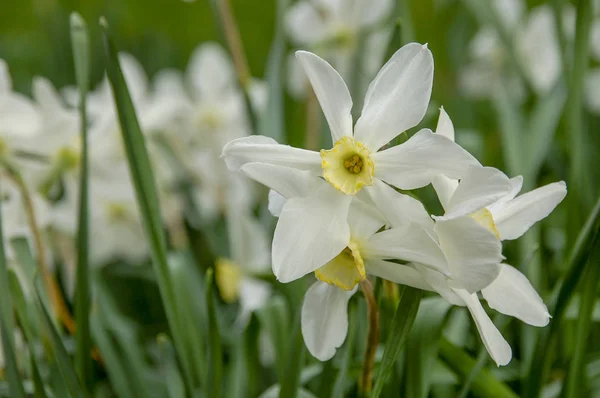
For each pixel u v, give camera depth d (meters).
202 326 0.83
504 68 1.20
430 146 0.56
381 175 0.57
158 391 0.76
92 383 0.66
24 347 0.67
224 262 0.93
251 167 0.56
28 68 1.62
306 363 0.69
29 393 0.67
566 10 1.10
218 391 0.64
